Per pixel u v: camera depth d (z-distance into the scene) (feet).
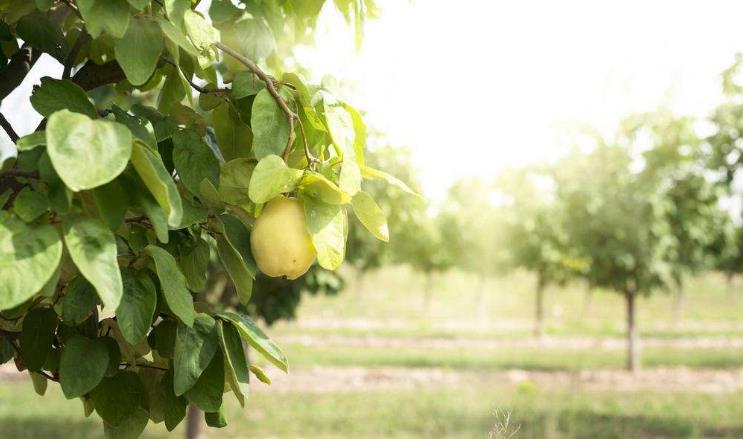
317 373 60.80
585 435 37.68
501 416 7.08
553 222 78.13
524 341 88.84
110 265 4.08
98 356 5.17
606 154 63.82
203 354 5.03
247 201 5.34
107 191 4.33
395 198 35.63
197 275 5.62
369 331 99.14
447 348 81.20
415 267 108.88
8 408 43.68
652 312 142.20
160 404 5.87
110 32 4.61
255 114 5.24
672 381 59.67
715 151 33.71
